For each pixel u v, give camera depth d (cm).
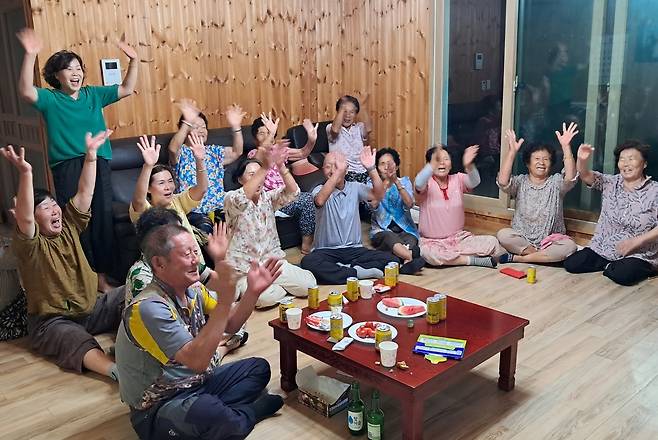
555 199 416
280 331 253
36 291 292
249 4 504
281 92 541
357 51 564
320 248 398
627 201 384
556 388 256
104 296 313
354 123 549
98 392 264
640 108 412
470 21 484
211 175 425
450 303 272
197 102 487
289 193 345
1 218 539
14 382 274
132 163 421
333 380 251
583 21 426
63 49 410
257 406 236
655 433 224
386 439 225
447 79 513
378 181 395
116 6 430
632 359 278
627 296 351
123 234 368
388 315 258
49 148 362
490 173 498
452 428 230
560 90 447
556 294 357
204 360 185
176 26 463
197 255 199
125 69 441
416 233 433
